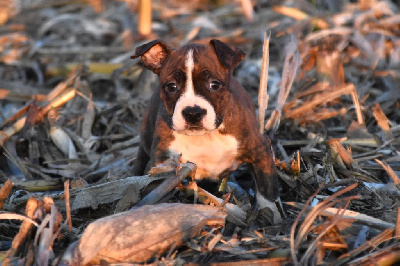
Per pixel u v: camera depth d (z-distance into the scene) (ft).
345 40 29.84
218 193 22.47
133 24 40.22
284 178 22.18
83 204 19.11
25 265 16.30
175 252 16.78
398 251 16.79
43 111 27.40
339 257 17.07
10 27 42.96
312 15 33.14
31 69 38.32
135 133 28.25
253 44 36.76
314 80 29.07
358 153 24.81
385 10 34.19
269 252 17.29
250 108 22.47
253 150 21.06
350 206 20.34
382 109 28.19
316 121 27.04
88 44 40.86
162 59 21.62
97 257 16.26
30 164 25.91
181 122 19.89
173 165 19.26
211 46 20.93
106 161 26.22
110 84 36.04
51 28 42.88
